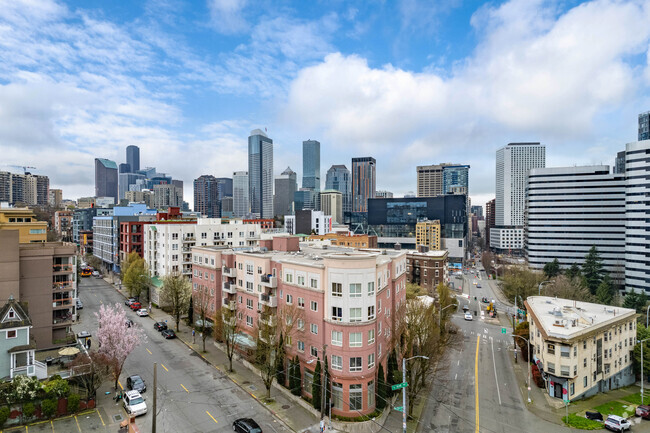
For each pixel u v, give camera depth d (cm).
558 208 15900
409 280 11919
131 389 4625
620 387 5862
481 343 7519
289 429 3906
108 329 4662
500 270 17762
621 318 5972
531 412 4606
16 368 4341
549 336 5075
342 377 4178
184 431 3831
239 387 4866
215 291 6662
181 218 13462
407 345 5194
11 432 3744
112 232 13338
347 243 14962
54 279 6162
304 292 4703
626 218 12362
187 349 6212
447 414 4494
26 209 8712
